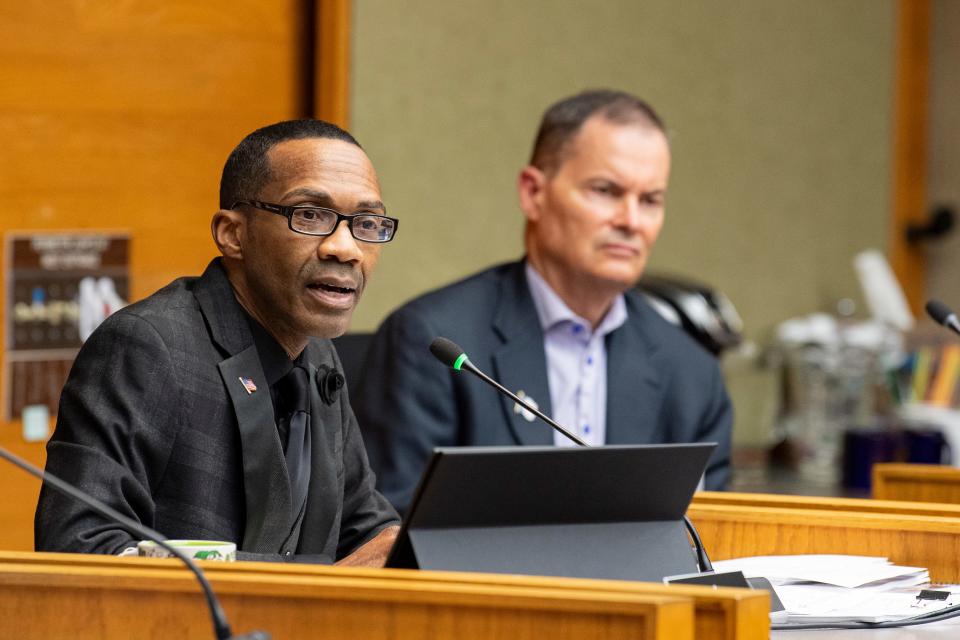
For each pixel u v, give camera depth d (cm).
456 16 1428
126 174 1277
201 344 610
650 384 945
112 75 1270
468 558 454
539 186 945
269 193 609
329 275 605
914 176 1739
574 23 1497
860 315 1694
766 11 1619
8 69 1227
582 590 396
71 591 413
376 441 902
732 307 1623
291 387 637
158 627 408
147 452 588
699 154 1591
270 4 1340
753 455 1571
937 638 488
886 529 601
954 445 1531
